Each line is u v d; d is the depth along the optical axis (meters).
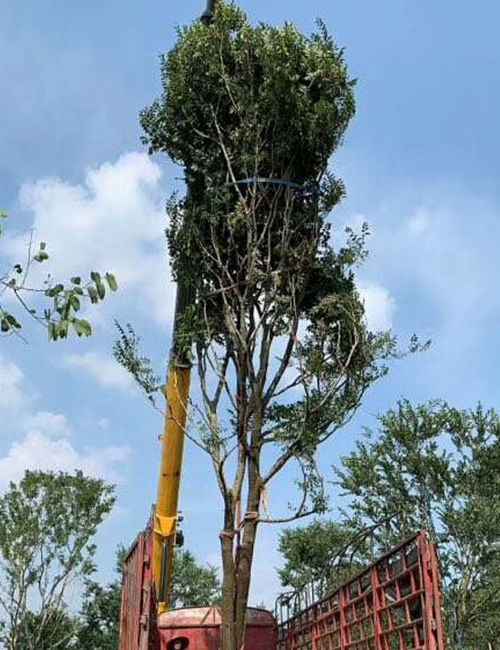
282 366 11.81
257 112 11.97
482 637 21.19
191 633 12.28
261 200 12.01
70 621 40.88
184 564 49.03
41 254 4.81
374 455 21.97
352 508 21.58
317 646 12.64
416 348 12.16
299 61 12.09
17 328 4.78
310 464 11.47
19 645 39.22
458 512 21.09
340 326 11.92
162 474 14.25
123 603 12.95
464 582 20.83
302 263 11.93
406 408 22.23
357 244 12.45
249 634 13.24
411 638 9.26
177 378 13.25
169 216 12.63
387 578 9.90
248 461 11.55
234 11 12.41
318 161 12.30
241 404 11.66
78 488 40.88
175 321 12.73
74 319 4.77
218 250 12.09
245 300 11.88
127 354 12.32
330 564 13.69
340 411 11.61
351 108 12.33
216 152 12.29
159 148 12.70
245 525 11.24
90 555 40.69
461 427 21.89
